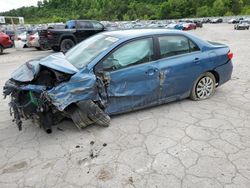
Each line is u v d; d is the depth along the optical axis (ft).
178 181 9.10
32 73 11.77
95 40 14.64
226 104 15.66
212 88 16.47
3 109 16.28
